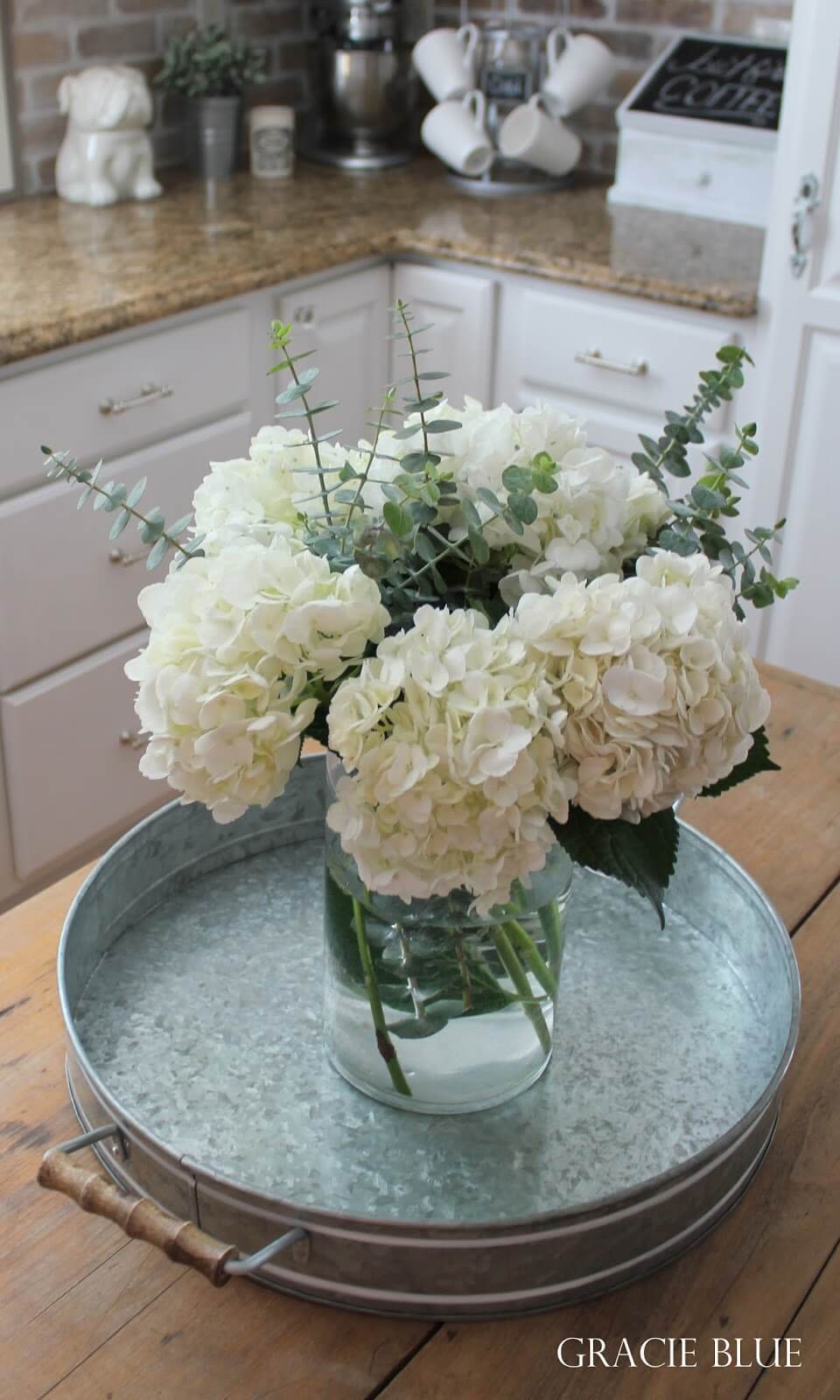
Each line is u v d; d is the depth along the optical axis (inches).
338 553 36.8
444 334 112.0
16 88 107.7
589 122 128.1
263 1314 36.1
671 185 115.8
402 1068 40.3
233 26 124.6
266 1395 34.0
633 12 122.2
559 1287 36.1
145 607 34.8
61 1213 38.5
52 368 85.3
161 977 45.8
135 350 90.7
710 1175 37.0
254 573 33.2
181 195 115.5
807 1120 42.1
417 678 32.5
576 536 36.4
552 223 112.5
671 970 47.2
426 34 125.4
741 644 35.2
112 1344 35.1
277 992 45.5
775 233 94.7
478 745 31.9
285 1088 41.8
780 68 113.2
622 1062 43.3
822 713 62.6
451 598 37.8
